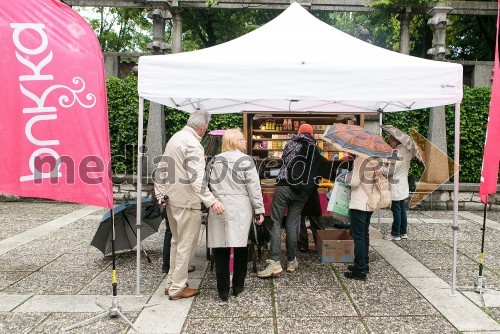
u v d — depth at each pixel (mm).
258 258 5523
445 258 5598
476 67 9766
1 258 5539
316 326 3549
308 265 5262
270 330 3471
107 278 4758
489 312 3850
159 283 4602
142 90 4148
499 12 4035
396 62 4262
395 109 6656
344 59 4344
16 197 9953
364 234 4715
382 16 14211
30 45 3254
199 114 4012
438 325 3574
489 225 7746
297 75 4148
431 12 9289
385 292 4336
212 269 4965
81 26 3383
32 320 3660
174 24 9781
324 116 7902
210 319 3678
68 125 3326
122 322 3617
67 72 3324
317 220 6016
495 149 4156
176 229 4121
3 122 3209
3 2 3215
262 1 9508
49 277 4793
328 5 9641
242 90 4141
